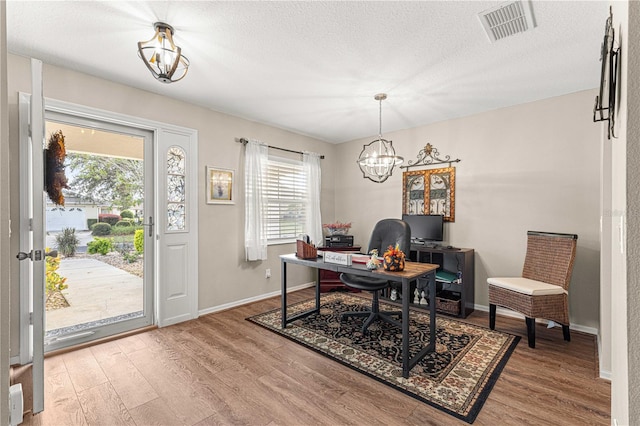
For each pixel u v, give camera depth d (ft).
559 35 6.80
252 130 13.14
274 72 8.74
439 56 7.80
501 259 11.50
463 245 12.47
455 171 12.71
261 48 7.47
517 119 11.14
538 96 10.39
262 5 5.90
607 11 5.95
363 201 16.07
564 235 9.36
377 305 10.12
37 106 5.84
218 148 11.92
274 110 11.94
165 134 10.41
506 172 11.40
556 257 9.46
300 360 7.82
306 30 6.73
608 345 6.98
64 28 6.59
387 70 8.59
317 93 10.27
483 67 8.37
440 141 13.19
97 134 9.30
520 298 8.91
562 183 10.23
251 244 12.66
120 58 7.90
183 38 7.02
